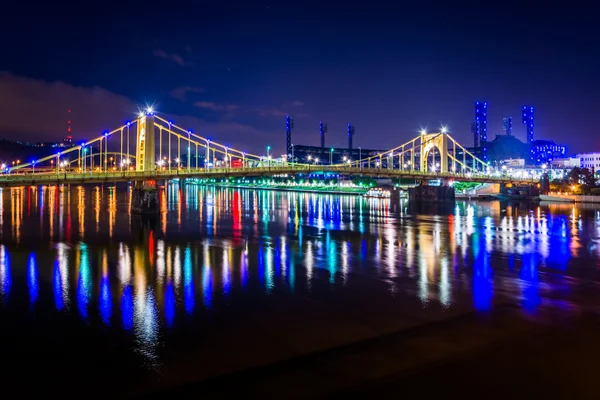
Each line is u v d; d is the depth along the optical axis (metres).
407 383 17.25
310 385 17.23
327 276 33.38
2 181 65.56
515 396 16.30
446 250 44.31
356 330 22.39
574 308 25.48
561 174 175.62
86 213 81.31
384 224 67.50
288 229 61.25
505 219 75.31
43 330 22.77
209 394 16.73
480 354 19.53
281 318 24.19
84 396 16.69
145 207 79.69
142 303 26.98
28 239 51.66
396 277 32.94
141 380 17.73
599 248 45.22
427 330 22.30
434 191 118.75
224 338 21.56
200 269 35.97
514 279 32.19
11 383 17.58
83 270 35.72
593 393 16.39
